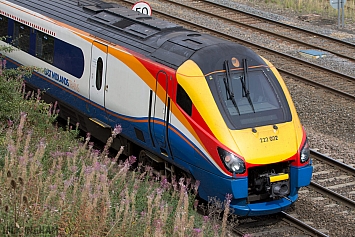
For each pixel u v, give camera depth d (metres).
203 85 25.20
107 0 58.44
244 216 25.62
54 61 34.19
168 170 27.58
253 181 25.23
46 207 19.89
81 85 32.06
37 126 28.92
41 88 35.84
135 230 20.81
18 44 37.53
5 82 29.52
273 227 25.36
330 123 36.78
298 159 25.27
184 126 25.56
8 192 20.03
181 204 22.66
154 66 27.03
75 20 33.22
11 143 22.73
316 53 47.44
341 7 56.56
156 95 26.97
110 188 23.70
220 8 59.03
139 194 24.33
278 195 24.91
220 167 24.25
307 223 25.62
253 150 24.41
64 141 28.06
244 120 25.06
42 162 24.88
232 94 25.52
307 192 28.19
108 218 21.25
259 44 49.56
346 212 26.56
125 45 29.25
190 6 58.19
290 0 66.12
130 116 28.69
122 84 29.02
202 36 28.64
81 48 31.81
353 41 52.62
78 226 19.67
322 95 40.38
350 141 34.59
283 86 27.00
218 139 24.36
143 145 28.36
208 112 24.73
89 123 32.47
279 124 25.56
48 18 34.66
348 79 43.03
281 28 54.34
